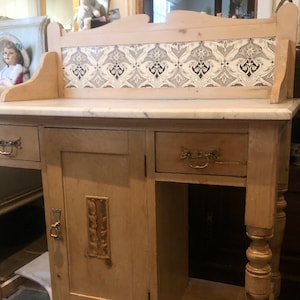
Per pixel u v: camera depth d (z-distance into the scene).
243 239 1.47
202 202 1.49
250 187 0.86
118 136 0.97
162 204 1.04
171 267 1.17
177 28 1.22
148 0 1.68
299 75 1.28
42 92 1.31
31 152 1.07
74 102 1.17
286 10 1.11
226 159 0.88
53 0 1.89
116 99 1.30
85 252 1.09
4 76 1.51
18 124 1.06
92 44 1.32
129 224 1.02
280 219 1.19
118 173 1.00
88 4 1.53
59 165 1.05
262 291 0.91
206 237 1.51
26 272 1.38
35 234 2.02
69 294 1.14
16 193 1.69
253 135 0.84
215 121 0.85
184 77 1.24
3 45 1.54
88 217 1.06
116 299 1.09
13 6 1.98
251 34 1.16
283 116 0.77
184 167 0.92
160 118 0.86
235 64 1.18
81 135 1.00
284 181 1.15
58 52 1.37
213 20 1.19
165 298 1.12
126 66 1.30
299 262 1.41
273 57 1.15
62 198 1.08
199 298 1.28
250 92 1.18
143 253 1.03
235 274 1.49
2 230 1.95
